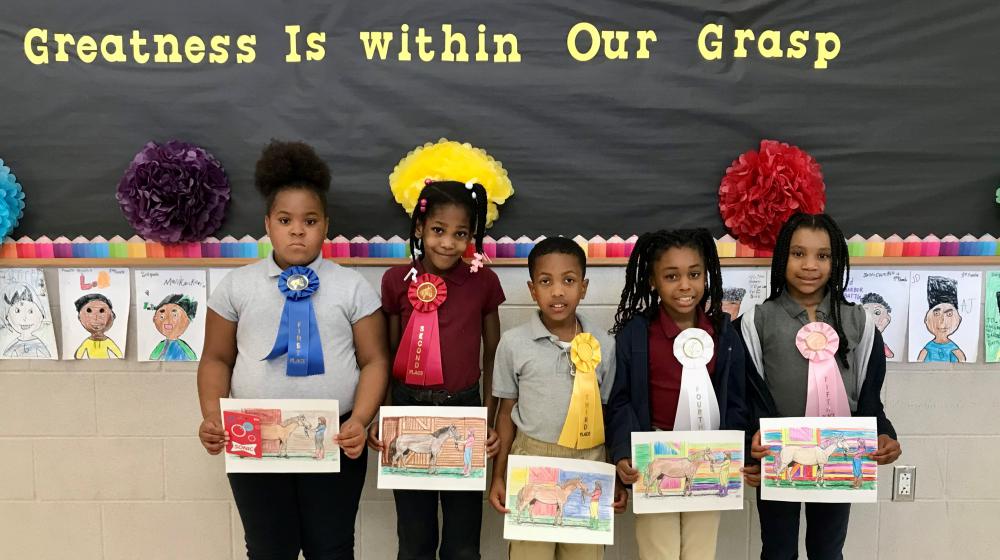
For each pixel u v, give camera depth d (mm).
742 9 1672
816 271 1452
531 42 1677
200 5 1661
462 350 1486
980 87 1699
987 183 1720
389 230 1702
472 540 1526
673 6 1669
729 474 1408
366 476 1779
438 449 1415
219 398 1389
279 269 1420
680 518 1499
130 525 1796
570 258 1400
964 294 1743
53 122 1682
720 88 1688
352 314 1426
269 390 1372
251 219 1695
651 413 1464
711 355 1426
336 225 1701
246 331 1390
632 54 1682
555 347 1445
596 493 1404
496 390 1489
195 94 1675
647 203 1708
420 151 1629
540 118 1689
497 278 1581
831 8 1679
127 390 1750
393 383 1528
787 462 1419
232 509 1789
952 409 1781
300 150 1451
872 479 1418
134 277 1711
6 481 1777
